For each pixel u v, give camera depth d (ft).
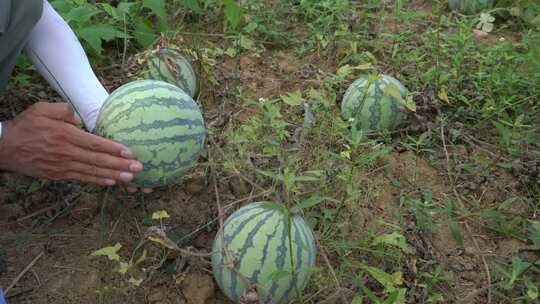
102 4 4.71
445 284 3.17
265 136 3.91
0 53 3.01
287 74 4.69
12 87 4.19
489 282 3.13
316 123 4.00
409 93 3.92
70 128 2.85
